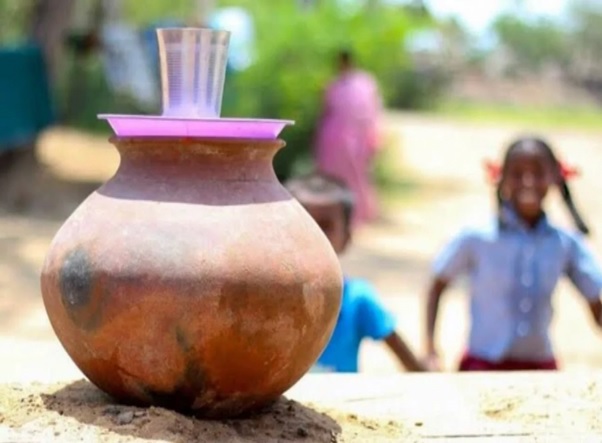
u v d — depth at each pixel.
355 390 3.11
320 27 14.52
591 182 19.78
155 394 2.42
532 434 2.72
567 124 38.59
